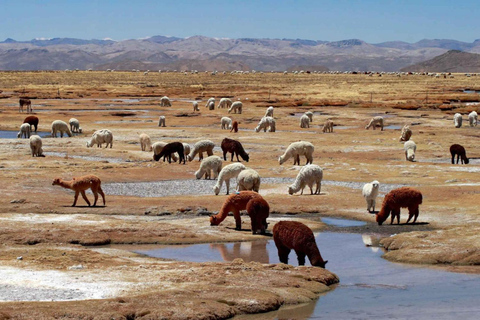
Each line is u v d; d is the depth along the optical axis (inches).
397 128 2502.5
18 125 2453.2
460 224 929.5
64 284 598.9
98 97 4156.0
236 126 2265.0
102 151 1726.1
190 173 1406.3
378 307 561.6
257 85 5570.9
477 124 2581.2
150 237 853.8
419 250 764.0
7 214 984.3
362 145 1930.4
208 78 6958.7
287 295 579.5
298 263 720.3
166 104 3506.4
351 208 1053.8
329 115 3011.8
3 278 619.5
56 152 1727.4
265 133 2249.0
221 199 1120.8
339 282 653.3
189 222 954.1
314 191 1195.9
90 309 506.6
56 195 1156.5
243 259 750.5
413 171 1430.9
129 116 2891.2
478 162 1622.8
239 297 557.3
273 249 804.6
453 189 1187.3
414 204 942.4
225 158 1561.3
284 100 3826.3
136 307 520.4
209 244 836.6
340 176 1371.8
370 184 1024.2
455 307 559.2
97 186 1067.3
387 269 709.3
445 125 2568.9
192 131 2274.9
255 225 882.8
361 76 7869.1
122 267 673.0
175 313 507.2
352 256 769.6
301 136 2160.4
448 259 738.8
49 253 746.2
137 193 1197.7
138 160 1624.0
